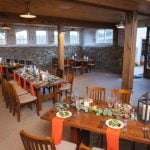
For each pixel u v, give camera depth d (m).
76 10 5.30
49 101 5.38
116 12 5.62
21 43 9.80
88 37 11.62
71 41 11.50
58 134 2.62
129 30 4.71
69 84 5.54
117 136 2.30
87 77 8.70
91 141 3.36
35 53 10.27
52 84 4.70
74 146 2.50
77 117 2.75
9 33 9.33
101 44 10.98
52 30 10.70
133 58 4.88
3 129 3.84
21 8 5.01
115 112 2.83
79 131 2.82
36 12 5.69
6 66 7.32
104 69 10.80
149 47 8.41
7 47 9.33
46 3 4.30
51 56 10.88
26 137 2.04
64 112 2.85
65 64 9.61
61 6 4.70
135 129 2.43
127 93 3.44
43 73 5.69
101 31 10.88
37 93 4.52
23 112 4.64
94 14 6.11
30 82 4.82
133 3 3.74
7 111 4.73
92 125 2.52
